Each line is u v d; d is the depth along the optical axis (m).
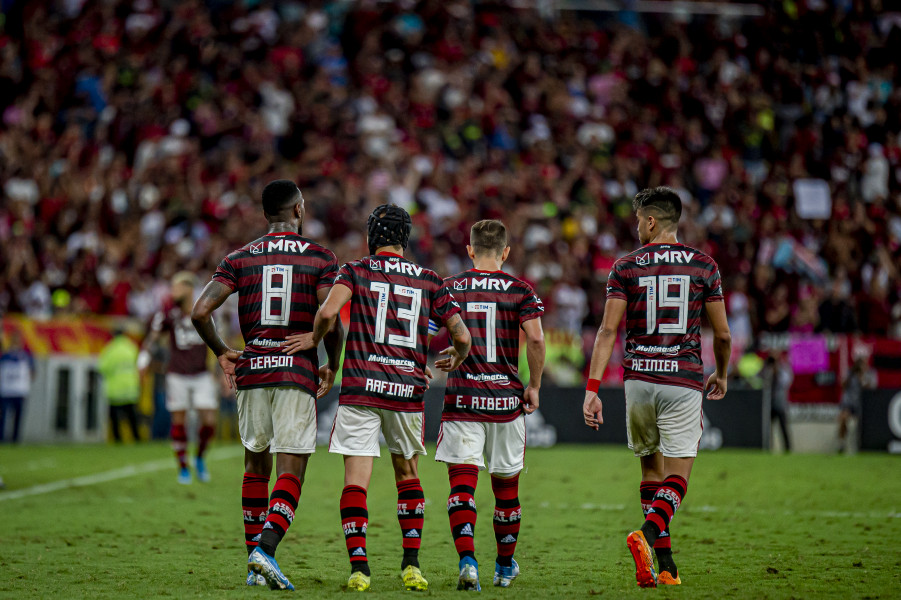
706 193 83.12
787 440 54.53
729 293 66.94
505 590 17.81
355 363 18.22
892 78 92.19
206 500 32.81
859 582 18.66
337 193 74.75
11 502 32.03
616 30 100.31
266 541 17.58
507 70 92.12
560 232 72.94
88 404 58.84
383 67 92.06
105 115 85.44
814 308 64.12
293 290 18.55
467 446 18.44
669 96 90.69
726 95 91.75
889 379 56.56
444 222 73.31
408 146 82.12
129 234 70.69
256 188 77.31
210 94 87.69
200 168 78.06
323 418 54.50
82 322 59.44
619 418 55.97
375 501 32.41
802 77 92.06
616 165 82.81
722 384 19.59
